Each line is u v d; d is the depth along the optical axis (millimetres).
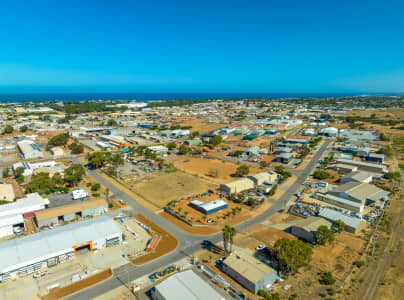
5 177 98938
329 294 42625
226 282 45094
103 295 42781
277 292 43344
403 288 43781
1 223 60531
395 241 57844
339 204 74688
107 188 85438
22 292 43281
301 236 59688
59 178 89500
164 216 70312
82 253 54031
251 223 66562
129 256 52812
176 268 49250
